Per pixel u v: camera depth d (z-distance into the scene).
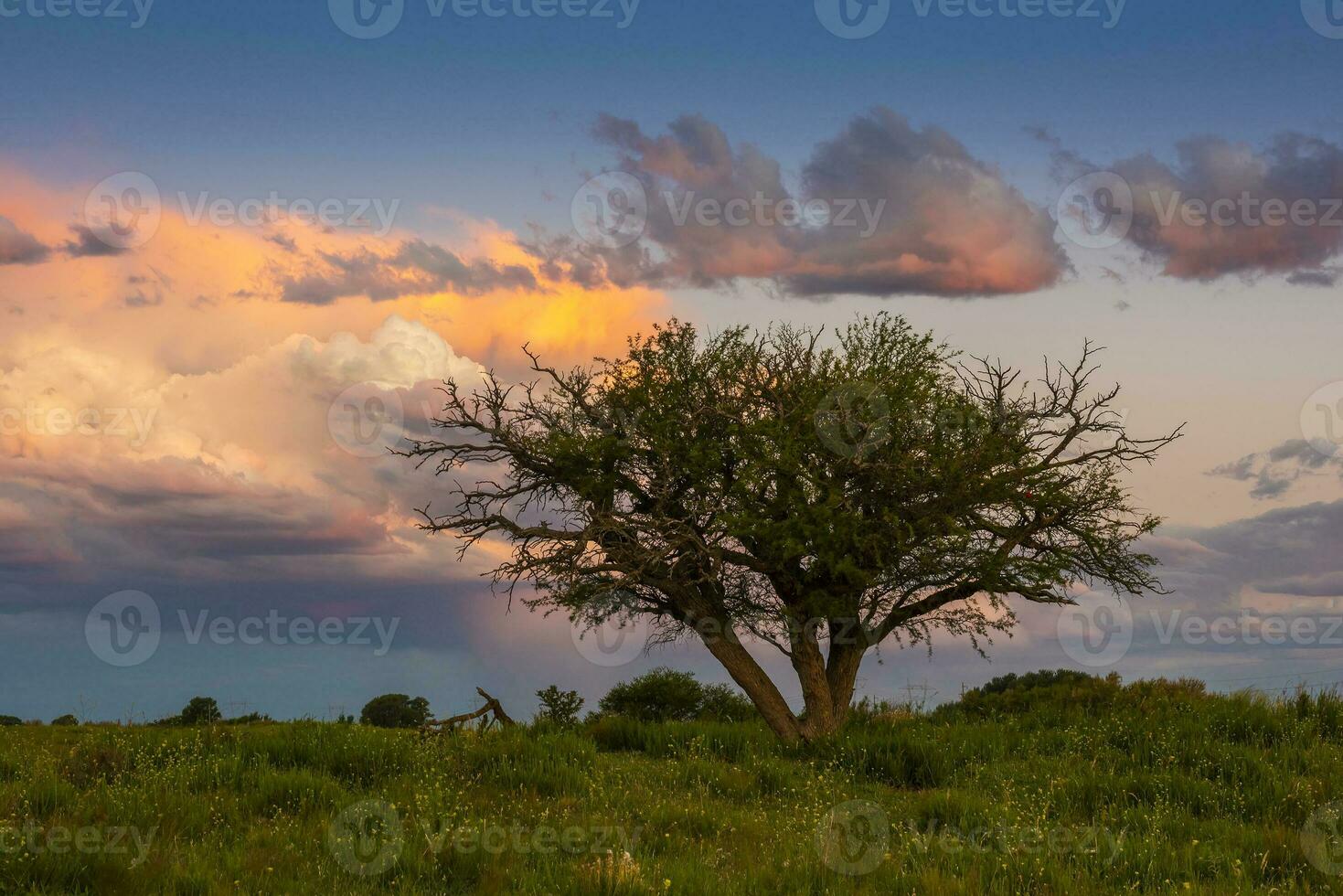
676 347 23.27
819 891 9.20
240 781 13.45
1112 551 22.52
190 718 22.73
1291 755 15.48
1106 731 18.45
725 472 22.94
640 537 21.92
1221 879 9.58
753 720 26.48
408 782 14.05
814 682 22.12
